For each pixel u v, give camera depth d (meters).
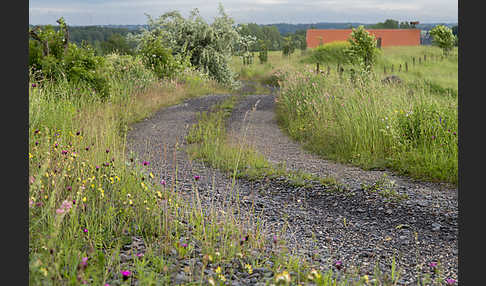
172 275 3.40
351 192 6.54
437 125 8.29
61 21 12.58
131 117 12.53
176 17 29.39
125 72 17.62
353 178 7.23
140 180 5.13
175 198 5.25
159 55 21.81
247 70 43.91
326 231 5.22
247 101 17.25
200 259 3.82
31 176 4.22
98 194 4.79
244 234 4.53
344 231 5.24
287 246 4.54
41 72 11.26
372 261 4.39
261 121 13.12
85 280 2.94
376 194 6.43
